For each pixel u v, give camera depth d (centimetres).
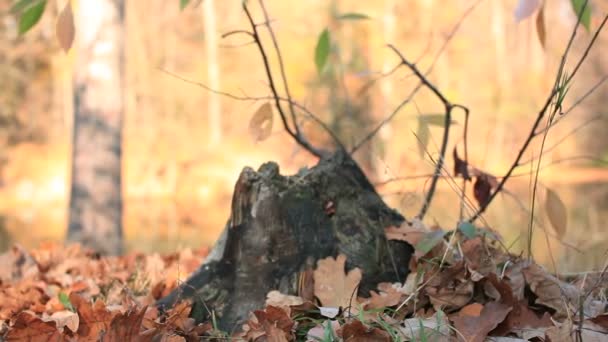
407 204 370
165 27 3216
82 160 863
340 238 292
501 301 260
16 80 3098
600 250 454
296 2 2003
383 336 233
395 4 2469
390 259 295
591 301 276
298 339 255
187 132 2995
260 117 326
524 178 1257
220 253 295
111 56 862
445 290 271
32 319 241
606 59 2806
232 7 2970
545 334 237
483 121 2556
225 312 283
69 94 3231
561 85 270
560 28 2303
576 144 2727
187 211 1548
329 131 360
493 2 3091
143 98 3053
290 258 285
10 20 2856
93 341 245
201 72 3148
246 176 290
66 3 270
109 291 364
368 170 974
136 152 2866
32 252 484
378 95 1622
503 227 573
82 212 860
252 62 2972
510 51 2711
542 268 292
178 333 263
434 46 2464
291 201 289
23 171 3050
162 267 417
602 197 1246
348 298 274
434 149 407
